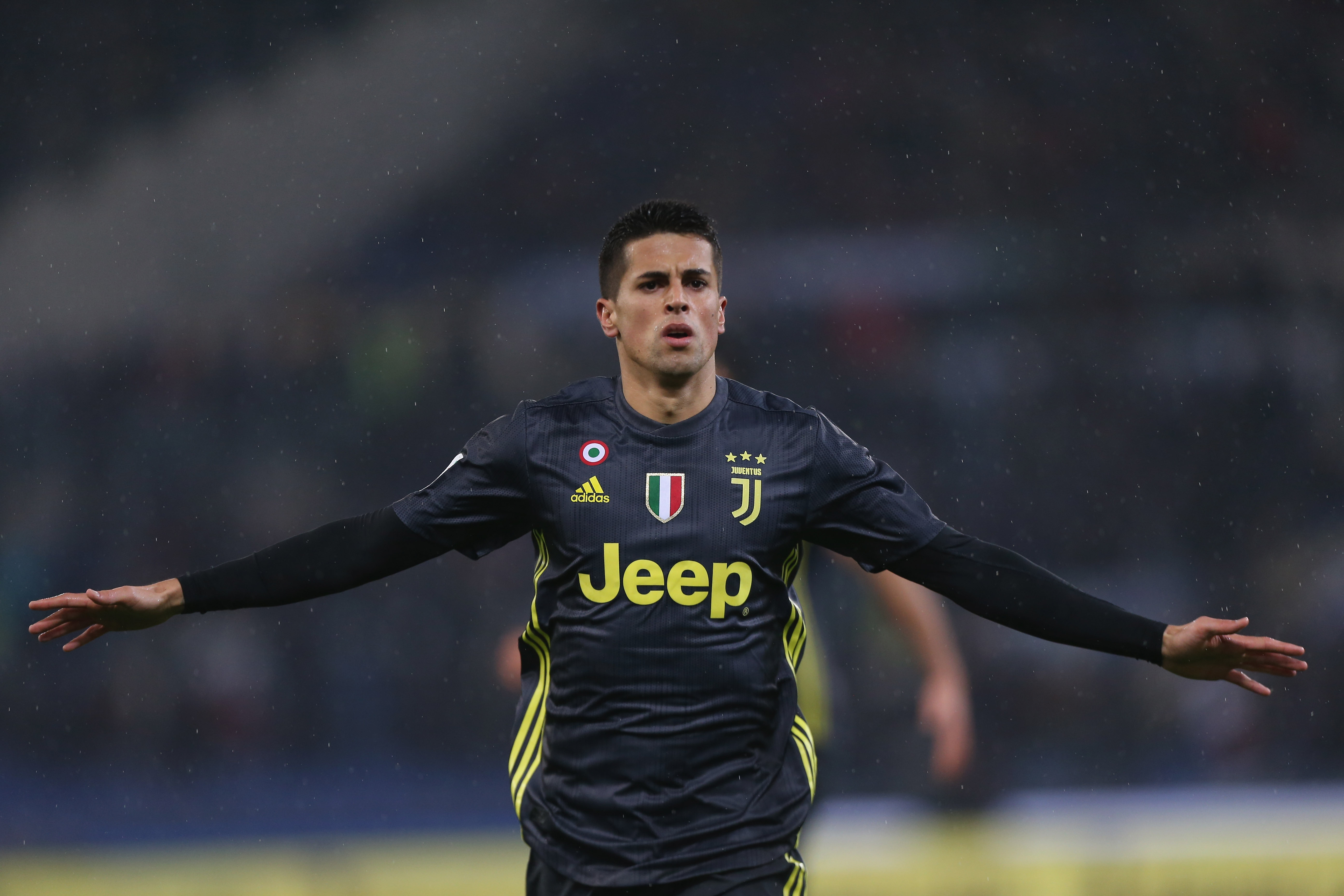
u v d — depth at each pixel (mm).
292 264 61594
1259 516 51781
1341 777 37562
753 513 9867
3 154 62188
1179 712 38219
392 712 41469
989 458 53969
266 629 41375
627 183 63781
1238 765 37719
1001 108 62344
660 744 9641
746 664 9773
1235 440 53812
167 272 60469
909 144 62250
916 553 10008
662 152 62688
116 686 40531
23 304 59000
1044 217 60625
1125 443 54000
